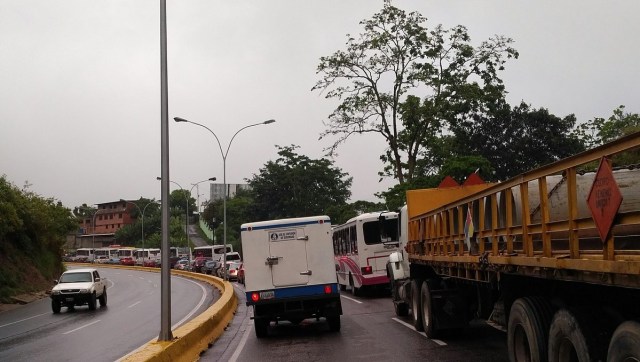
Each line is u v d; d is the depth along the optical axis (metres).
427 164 43.00
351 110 37.66
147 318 21.44
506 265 7.18
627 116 41.28
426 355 10.30
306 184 82.94
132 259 99.25
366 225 23.38
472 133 46.38
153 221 131.88
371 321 16.00
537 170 6.09
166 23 12.35
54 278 49.78
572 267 5.19
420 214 12.87
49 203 56.00
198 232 140.50
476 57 36.12
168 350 9.56
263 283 14.52
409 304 14.44
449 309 11.65
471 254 8.84
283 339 13.83
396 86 37.38
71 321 22.38
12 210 39.69
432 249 11.80
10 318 26.06
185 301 29.12
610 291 5.40
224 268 43.81
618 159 5.82
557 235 5.95
